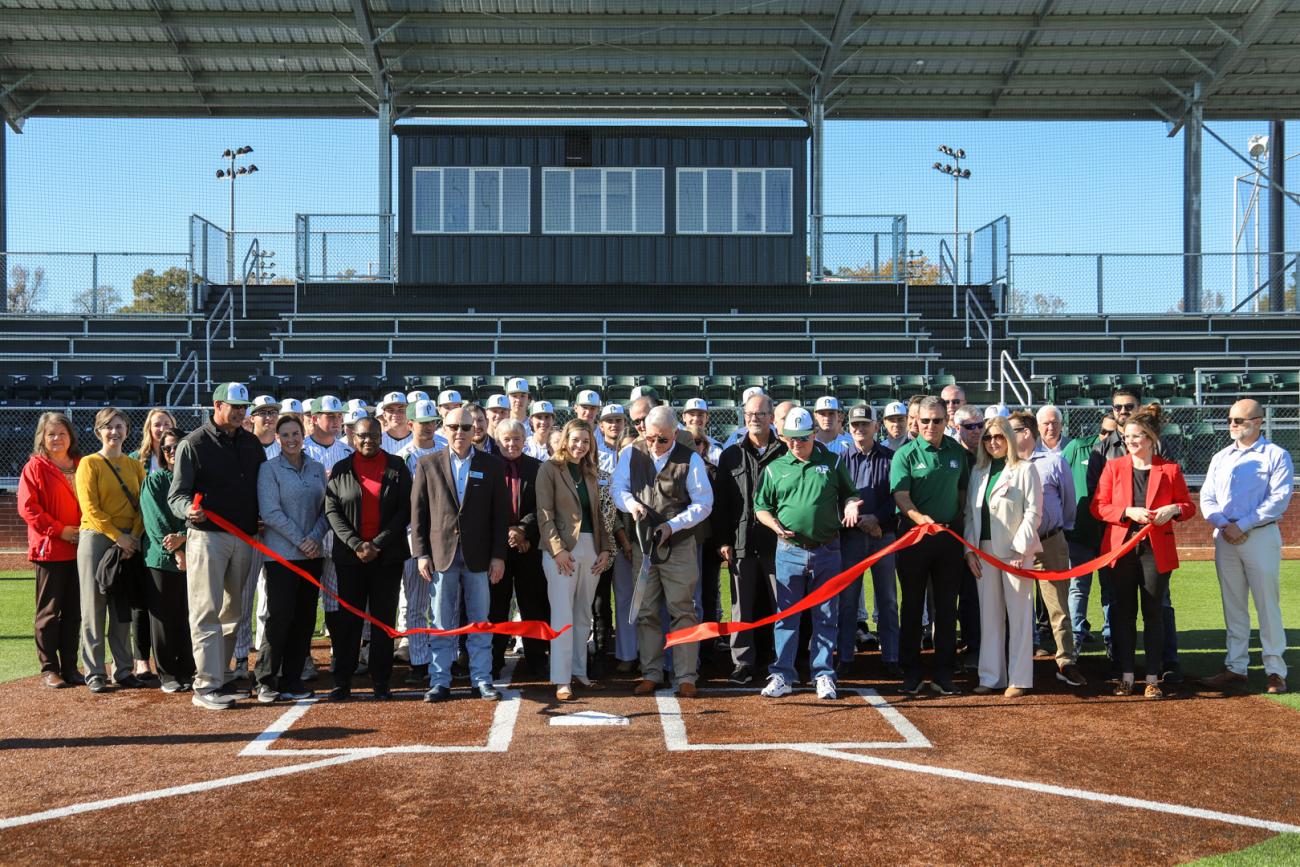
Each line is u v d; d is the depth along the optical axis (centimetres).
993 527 720
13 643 890
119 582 708
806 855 428
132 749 577
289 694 713
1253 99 2506
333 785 512
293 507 708
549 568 721
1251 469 728
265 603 771
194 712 663
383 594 700
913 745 584
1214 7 2114
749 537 750
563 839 444
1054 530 748
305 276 2242
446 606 707
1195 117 2352
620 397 1908
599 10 2119
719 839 444
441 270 2227
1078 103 2477
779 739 596
